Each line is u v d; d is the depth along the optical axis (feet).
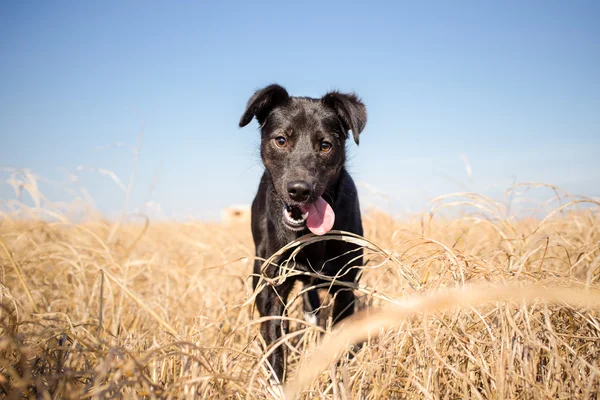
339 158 2.70
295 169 2.49
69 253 3.08
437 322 1.83
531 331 1.70
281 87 2.76
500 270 1.93
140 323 2.73
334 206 2.58
